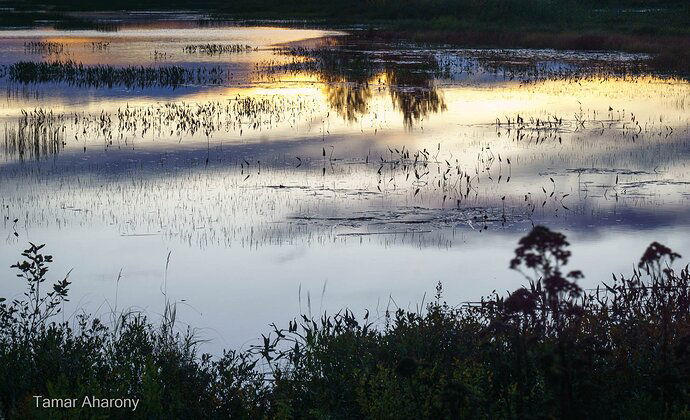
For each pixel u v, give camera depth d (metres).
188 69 37.34
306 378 6.89
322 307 9.98
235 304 10.06
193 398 6.62
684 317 7.61
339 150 19.34
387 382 6.14
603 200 15.01
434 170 17.36
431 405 6.11
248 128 22.19
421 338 7.25
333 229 13.28
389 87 31.38
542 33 53.19
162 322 8.90
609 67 37.66
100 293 10.47
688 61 38.44
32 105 26.75
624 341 6.92
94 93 29.75
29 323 8.81
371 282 10.94
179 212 14.16
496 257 11.96
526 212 14.29
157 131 21.61
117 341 7.87
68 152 19.02
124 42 52.19
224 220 13.73
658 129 21.81
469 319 7.66
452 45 49.94
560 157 18.56
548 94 29.17
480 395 5.96
